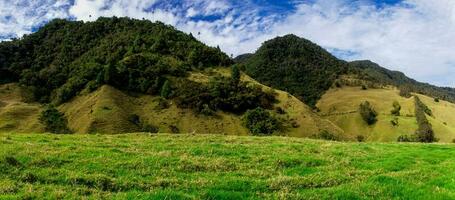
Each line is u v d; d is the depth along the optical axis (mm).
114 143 28859
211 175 19797
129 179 17828
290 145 31672
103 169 19828
